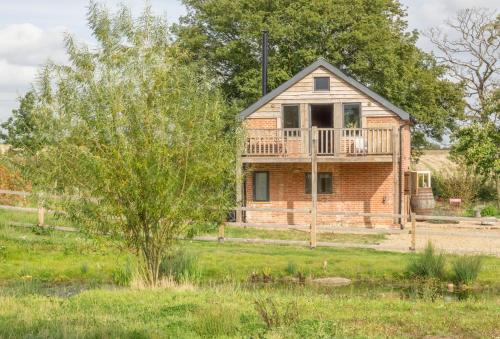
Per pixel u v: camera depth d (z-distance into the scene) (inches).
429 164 2356.1
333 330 422.6
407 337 426.3
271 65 1646.2
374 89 1701.5
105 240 629.3
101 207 604.7
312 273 745.0
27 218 1000.2
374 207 1231.5
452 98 1887.3
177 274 678.5
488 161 1521.9
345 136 1186.6
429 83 1787.6
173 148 606.5
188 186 623.5
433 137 1895.9
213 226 653.3
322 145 1190.3
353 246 887.1
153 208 601.0
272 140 1210.6
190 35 1784.0
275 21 1641.2
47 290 641.0
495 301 576.1
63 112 613.0
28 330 410.9
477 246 936.9
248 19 1653.5
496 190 1940.2
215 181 627.8
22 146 646.5
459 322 467.8
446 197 1766.7
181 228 632.4
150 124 601.3
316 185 1165.7
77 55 616.1
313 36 1643.7
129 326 428.5
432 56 1971.0
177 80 620.4
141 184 595.5
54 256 794.2
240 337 403.9
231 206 655.1
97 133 601.6
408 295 629.9
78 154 593.9
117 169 593.3
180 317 467.2
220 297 552.1
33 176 624.4
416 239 1027.3
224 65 1792.6
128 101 604.1
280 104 1244.5
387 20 1788.9
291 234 1077.8
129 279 666.2
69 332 397.4
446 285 695.1
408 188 1348.4
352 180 1240.2
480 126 1565.0
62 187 611.5
